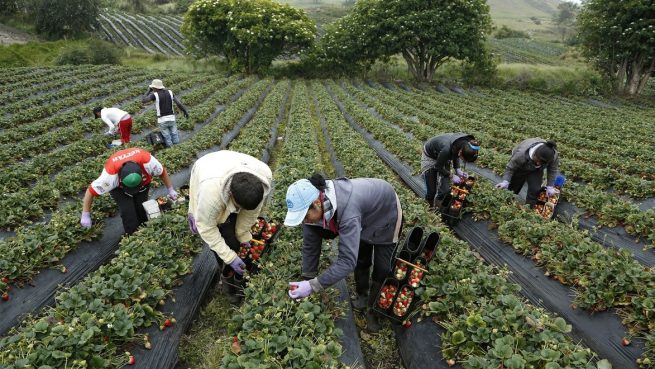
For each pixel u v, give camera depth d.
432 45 30.28
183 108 12.14
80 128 13.41
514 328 4.06
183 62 35.41
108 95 21.05
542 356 3.64
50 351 3.69
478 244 7.07
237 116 16.45
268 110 17.52
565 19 98.62
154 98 11.62
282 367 3.66
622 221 7.38
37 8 39.66
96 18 44.09
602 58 29.81
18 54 32.72
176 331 4.78
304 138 12.35
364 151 10.91
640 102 28.83
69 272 5.93
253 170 4.32
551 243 5.98
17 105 17.09
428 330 4.57
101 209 7.14
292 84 31.77
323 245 5.53
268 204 7.42
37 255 5.69
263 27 31.64
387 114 17.77
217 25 32.12
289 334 3.99
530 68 33.19
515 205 7.29
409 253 4.94
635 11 26.77
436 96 26.42
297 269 4.99
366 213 4.05
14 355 3.75
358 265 5.04
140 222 6.50
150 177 6.20
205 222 4.27
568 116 21.78
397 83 33.12
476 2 30.11
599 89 31.38
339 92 25.67
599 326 4.75
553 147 6.91
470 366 3.80
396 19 30.69
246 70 33.84
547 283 5.64
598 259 5.22
